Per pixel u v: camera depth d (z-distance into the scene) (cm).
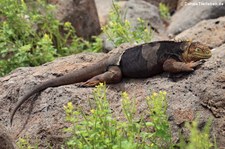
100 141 1080
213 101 1204
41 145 1245
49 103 1290
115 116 1217
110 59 1323
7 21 1852
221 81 1227
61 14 2131
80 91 1286
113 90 1286
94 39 2234
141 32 1653
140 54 1296
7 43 1827
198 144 998
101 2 2656
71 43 2047
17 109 1332
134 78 1312
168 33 2181
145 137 1109
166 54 1280
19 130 1295
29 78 1377
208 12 2136
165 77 1284
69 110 1128
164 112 1123
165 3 2536
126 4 2248
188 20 2167
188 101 1209
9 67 1773
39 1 1961
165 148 1150
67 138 1223
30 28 1873
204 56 1273
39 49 1786
